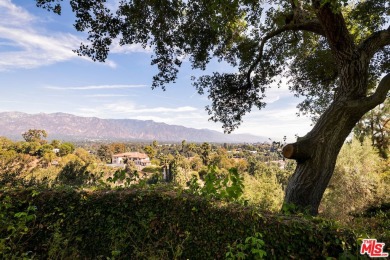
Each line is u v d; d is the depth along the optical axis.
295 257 2.76
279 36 8.58
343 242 2.61
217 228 3.22
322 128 4.81
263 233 2.95
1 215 3.24
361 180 12.65
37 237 3.63
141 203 3.68
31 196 3.82
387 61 7.95
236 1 4.30
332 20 4.52
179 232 3.43
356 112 4.63
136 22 6.52
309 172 4.73
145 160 99.19
